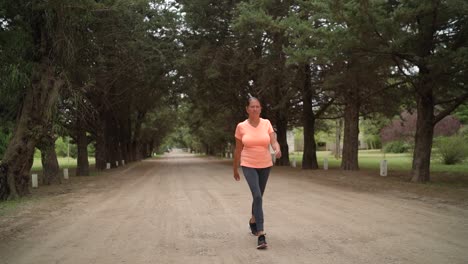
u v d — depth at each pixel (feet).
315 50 46.32
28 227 26.66
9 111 51.39
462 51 39.01
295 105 105.91
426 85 46.55
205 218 28.55
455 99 51.11
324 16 47.32
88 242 22.11
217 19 89.86
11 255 19.77
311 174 69.62
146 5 69.31
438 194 39.52
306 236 22.45
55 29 46.06
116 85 95.96
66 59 48.14
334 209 31.22
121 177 72.33
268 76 77.92
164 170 93.66
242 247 20.48
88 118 74.79
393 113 81.00
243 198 38.83
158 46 83.35
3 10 43.88
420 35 44.04
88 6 47.03
